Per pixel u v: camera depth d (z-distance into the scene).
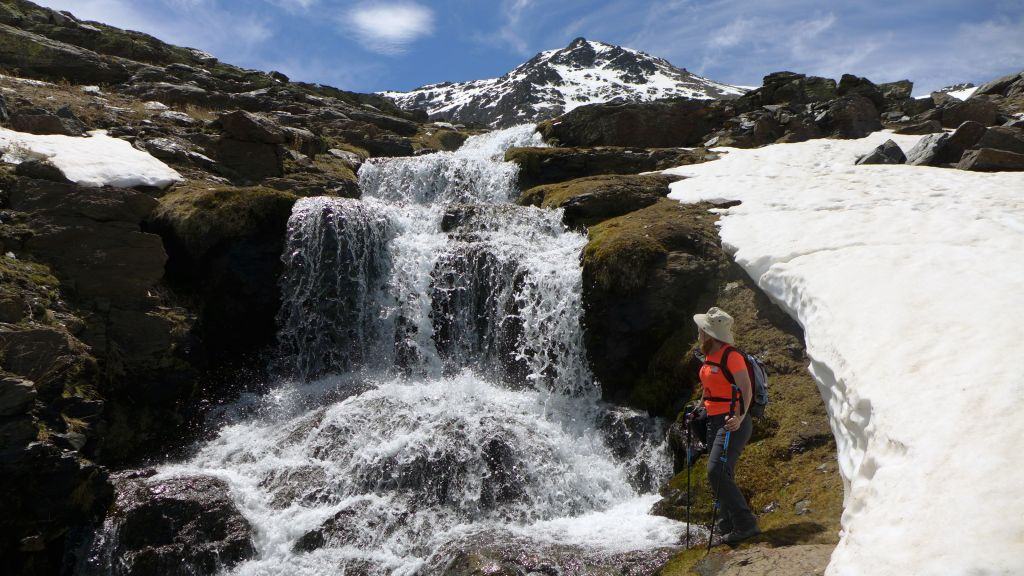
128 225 11.29
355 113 27.52
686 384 10.03
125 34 27.39
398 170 18.67
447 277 12.84
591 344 11.45
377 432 9.85
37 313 9.36
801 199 13.44
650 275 11.27
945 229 9.98
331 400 11.25
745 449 8.16
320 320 12.60
